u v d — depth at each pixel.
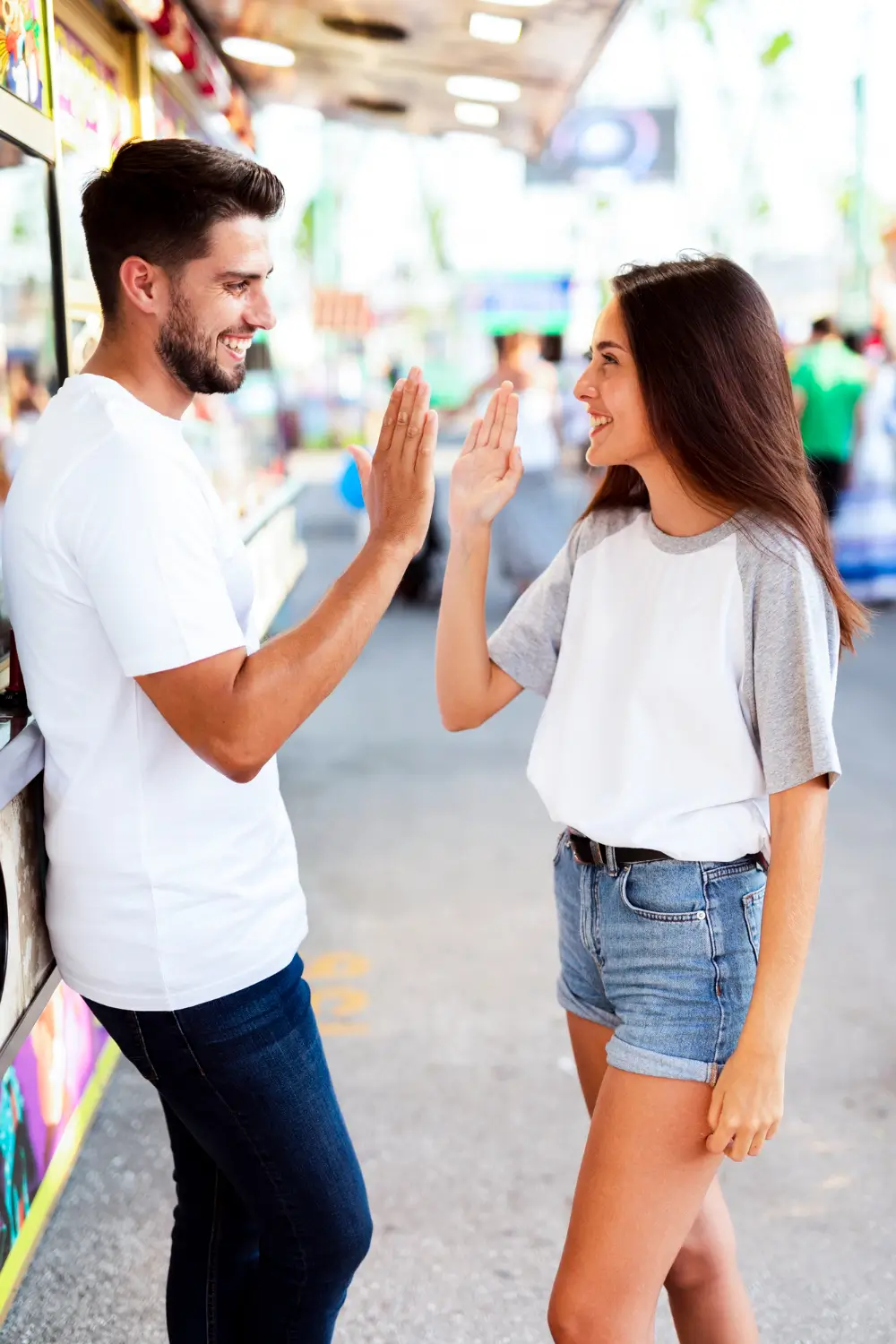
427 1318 2.32
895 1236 2.54
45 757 1.71
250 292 1.59
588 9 3.86
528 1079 3.11
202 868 1.57
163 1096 1.68
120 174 1.52
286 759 5.76
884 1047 3.24
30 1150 2.42
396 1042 3.28
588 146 24.77
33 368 2.44
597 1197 1.60
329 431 24.72
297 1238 1.72
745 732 1.65
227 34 4.54
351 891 4.25
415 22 4.14
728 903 1.65
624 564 1.76
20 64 2.20
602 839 1.69
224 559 1.62
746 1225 2.57
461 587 1.93
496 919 4.03
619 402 1.69
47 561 1.47
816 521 1.66
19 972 1.75
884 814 4.94
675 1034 1.61
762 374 1.65
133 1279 2.43
